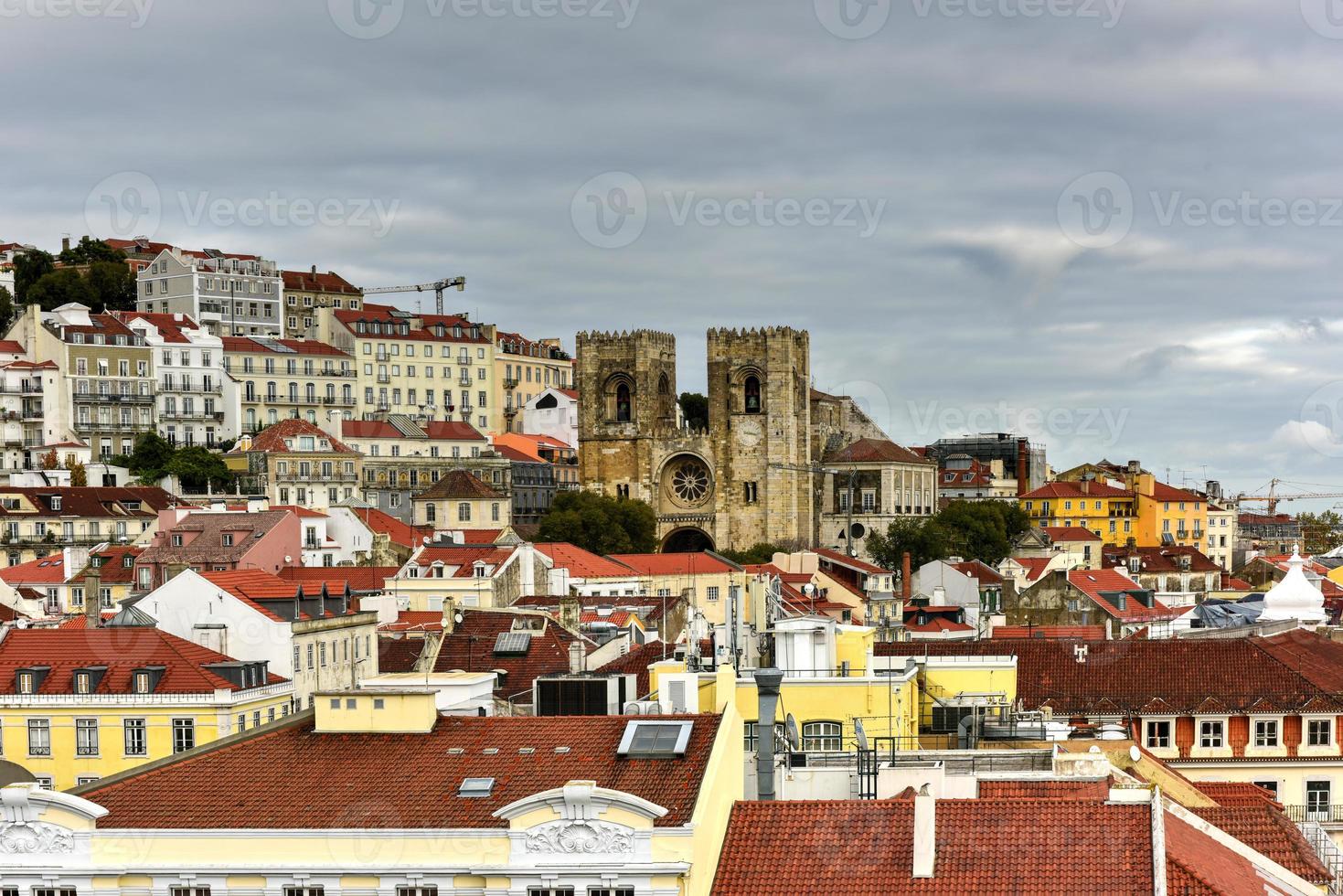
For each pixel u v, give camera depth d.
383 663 155.00
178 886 67.81
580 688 91.44
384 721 75.25
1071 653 130.12
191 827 68.62
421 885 66.88
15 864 68.19
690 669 95.81
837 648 98.00
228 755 74.25
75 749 131.00
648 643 151.75
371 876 66.94
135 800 71.06
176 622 141.75
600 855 65.81
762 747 77.06
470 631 160.75
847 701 88.94
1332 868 81.12
